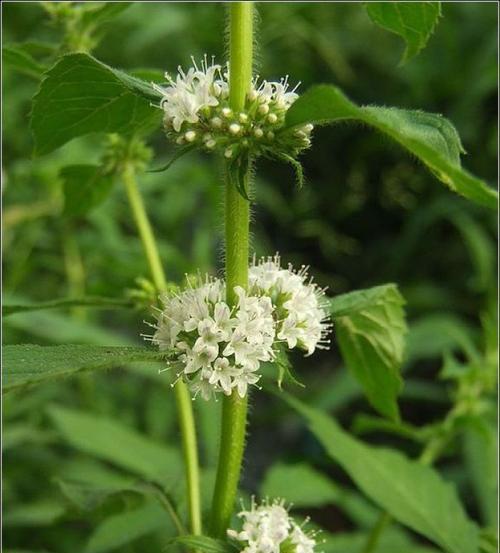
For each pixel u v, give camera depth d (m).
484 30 0.43
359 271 0.47
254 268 0.15
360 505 0.25
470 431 0.26
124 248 0.30
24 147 0.33
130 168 0.19
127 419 0.31
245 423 0.15
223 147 0.14
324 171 0.48
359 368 0.18
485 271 0.35
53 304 0.18
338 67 0.44
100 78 0.14
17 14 0.34
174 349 0.14
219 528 0.15
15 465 0.28
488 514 0.25
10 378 0.12
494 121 0.41
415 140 0.11
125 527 0.21
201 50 0.40
